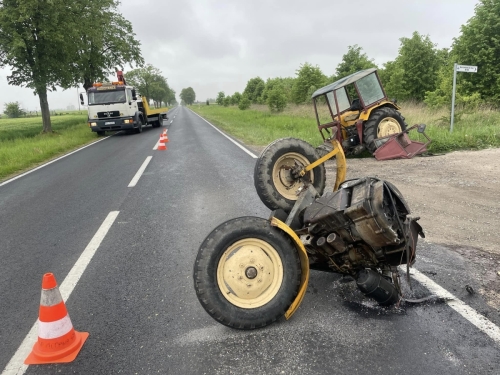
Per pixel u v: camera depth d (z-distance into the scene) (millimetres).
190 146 15156
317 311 3229
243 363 2652
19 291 3982
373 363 2561
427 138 10148
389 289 3090
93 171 10844
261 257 3051
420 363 2533
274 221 3061
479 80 16266
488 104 15414
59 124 36500
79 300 3680
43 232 5797
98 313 3428
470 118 13789
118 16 37062
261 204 6430
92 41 32812
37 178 10523
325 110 23516
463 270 3756
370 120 9922
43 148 16484
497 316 3006
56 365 2764
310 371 2525
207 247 2957
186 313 3354
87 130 25859
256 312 2969
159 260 4484
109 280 4059
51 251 5008
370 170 8531
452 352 2621
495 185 6637
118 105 21594
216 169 9891
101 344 2975
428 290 3416
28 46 23125
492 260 3943
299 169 3826
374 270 3291
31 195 8391
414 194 6398
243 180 8367
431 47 22578
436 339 2768
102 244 5105
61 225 6066
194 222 5742
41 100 25266
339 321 3066
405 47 22922
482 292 3355
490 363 2500
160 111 29219
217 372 2578
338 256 3289
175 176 9297
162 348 2883
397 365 2529
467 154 9516
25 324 3371
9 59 22672
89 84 36531
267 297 3035
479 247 4273
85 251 4898
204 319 3248
